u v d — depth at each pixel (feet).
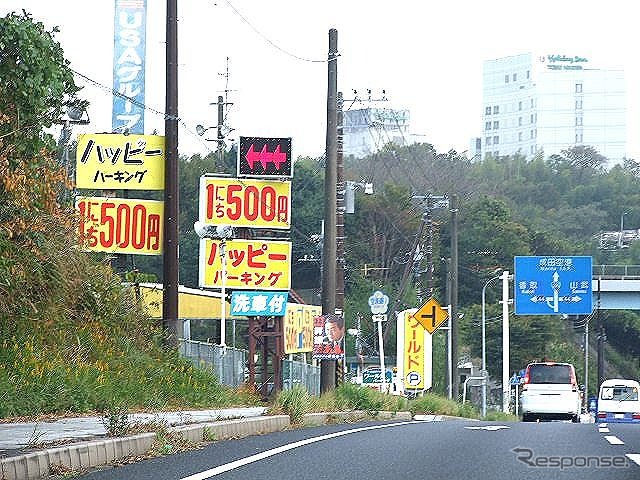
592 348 391.45
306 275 281.74
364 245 292.81
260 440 66.95
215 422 71.61
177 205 115.96
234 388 127.03
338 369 134.31
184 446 59.93
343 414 107.24
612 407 195.83
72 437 55.72
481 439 68.69
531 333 323.37
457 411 168.04
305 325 195.11
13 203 79.36
